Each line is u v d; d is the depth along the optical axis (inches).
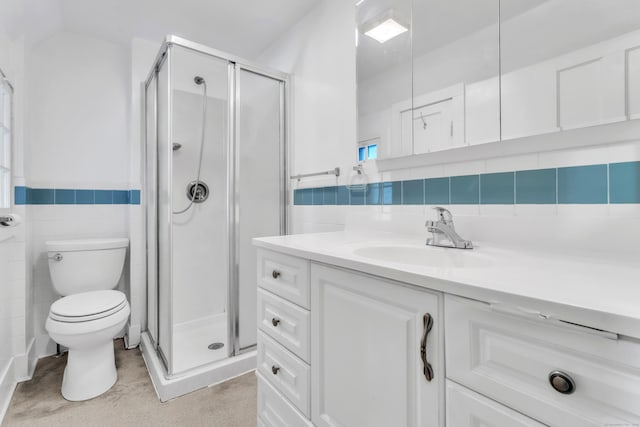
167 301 62.5
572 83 33.7
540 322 18.0
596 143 32.8
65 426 51.0
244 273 72.1
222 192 84.4
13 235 62.2
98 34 82.6
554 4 34.9
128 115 88.8
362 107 58.6
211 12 73.5
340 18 65.4
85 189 83.9
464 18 43.3
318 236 51.9
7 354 61.4
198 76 76.0
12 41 63.7
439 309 23.4
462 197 44.7
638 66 29.9
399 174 53.4
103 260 76.3
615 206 31.8
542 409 18.0
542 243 36.4
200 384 61.6
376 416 28.3
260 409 45.2
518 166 39.0
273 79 77.2
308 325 36.4
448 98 45.3
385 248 41.9
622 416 15.3
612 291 19.1
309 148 74.1
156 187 71.1
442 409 23.3
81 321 57.4
